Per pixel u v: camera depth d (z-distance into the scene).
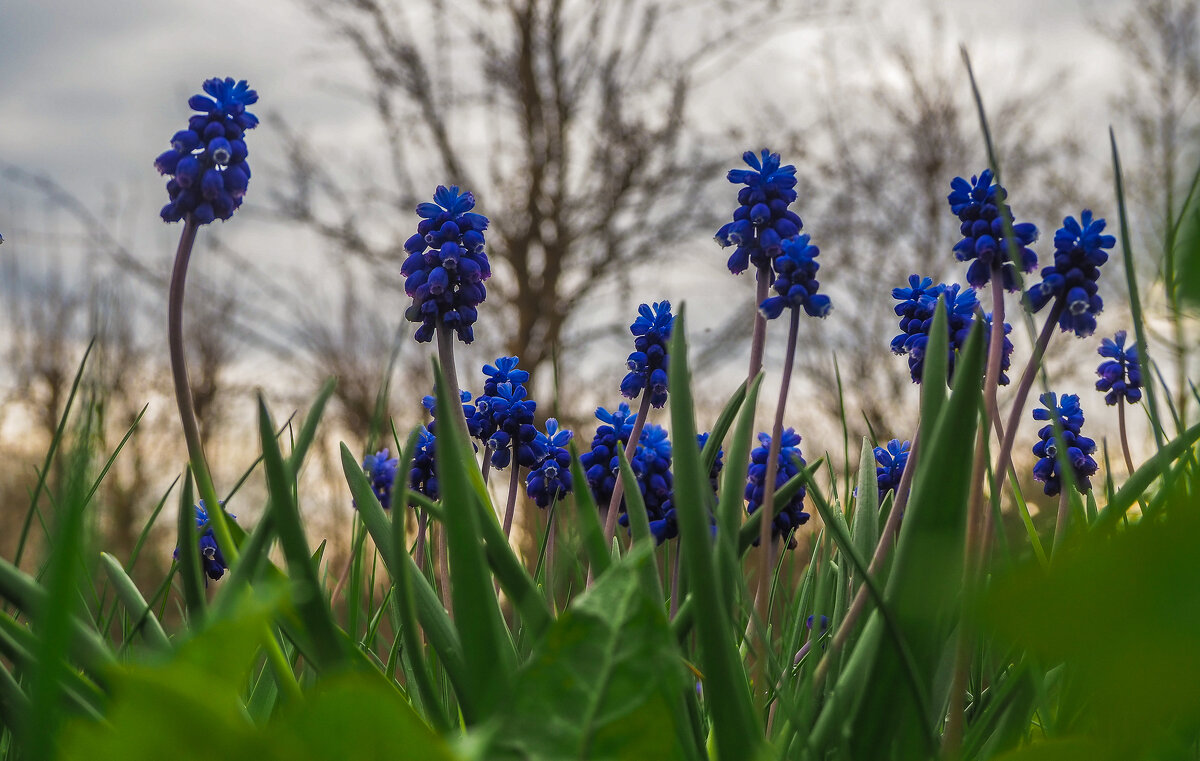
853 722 0.53
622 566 0.45
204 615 0.55
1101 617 0.17
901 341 0.64
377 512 0.58
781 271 0.62
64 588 0.39
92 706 0.52
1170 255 0.31
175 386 0.55
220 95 0.59
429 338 0.66
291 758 0.31
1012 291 0.61
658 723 0.43
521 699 0.43
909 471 0.59
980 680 0.60
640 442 0.71
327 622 0.53
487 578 0.52
